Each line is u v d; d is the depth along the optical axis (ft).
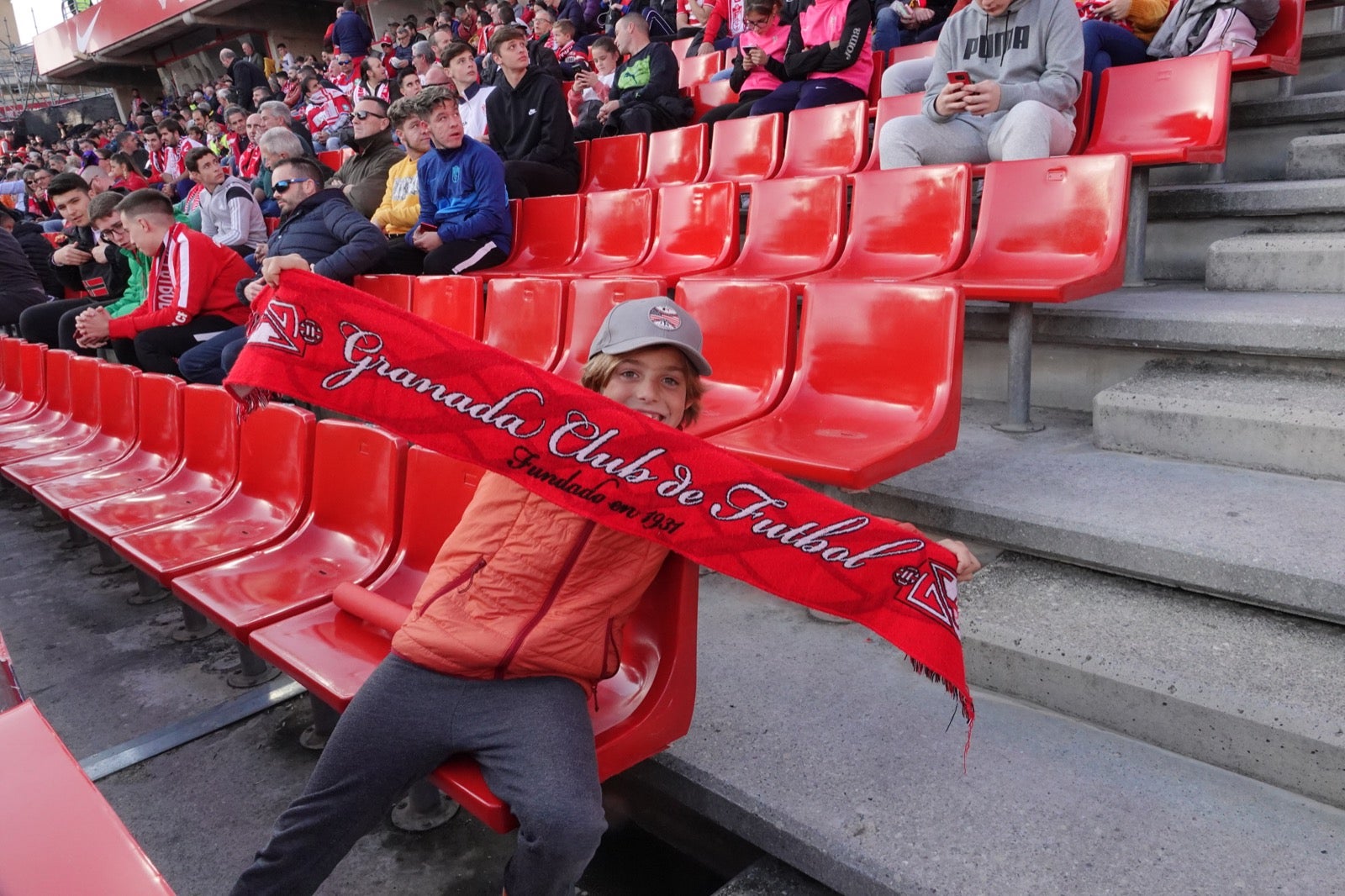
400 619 6.54
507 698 5.08
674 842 6.60
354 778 5.08
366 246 16.16
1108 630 6.20
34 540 14.35
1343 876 4.74
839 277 11.32
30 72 110.93
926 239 10.84
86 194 23.07
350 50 48.01
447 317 14.29
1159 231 12.07
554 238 16.96
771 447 7.80
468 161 16.83
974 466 8.21
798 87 17.94
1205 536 6.38
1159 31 14.28
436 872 6.52
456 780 5.09
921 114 12.28
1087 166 9.55
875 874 5.03
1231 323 8.45
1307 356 8.16
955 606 5.13
